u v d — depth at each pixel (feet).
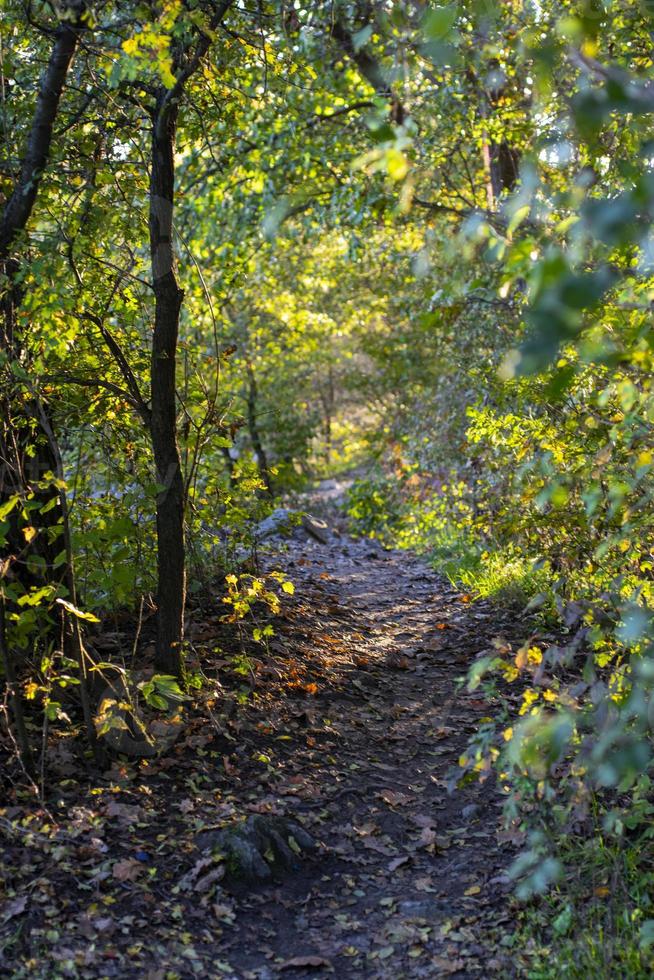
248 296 51.85
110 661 18.10
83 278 16.94
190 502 20.45
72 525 18.48
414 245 39.06
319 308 58.54
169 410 17.26
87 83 16.92
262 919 12.33
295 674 20.15
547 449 17.20
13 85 16.53
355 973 11.30
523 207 7.79
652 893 11.87
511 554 22.49
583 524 16.84
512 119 26.91
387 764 17.26
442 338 36.86
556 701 11.70
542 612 23.73
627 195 5.44
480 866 13.64
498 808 15.42
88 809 13.66
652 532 13.82
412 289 41.50
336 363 70.08
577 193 7.03
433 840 14.47
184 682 17.49
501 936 11.84
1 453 15.35
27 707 16.03
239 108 19.12
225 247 39.01
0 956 10.56
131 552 19.53
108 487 19.19
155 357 17.01
